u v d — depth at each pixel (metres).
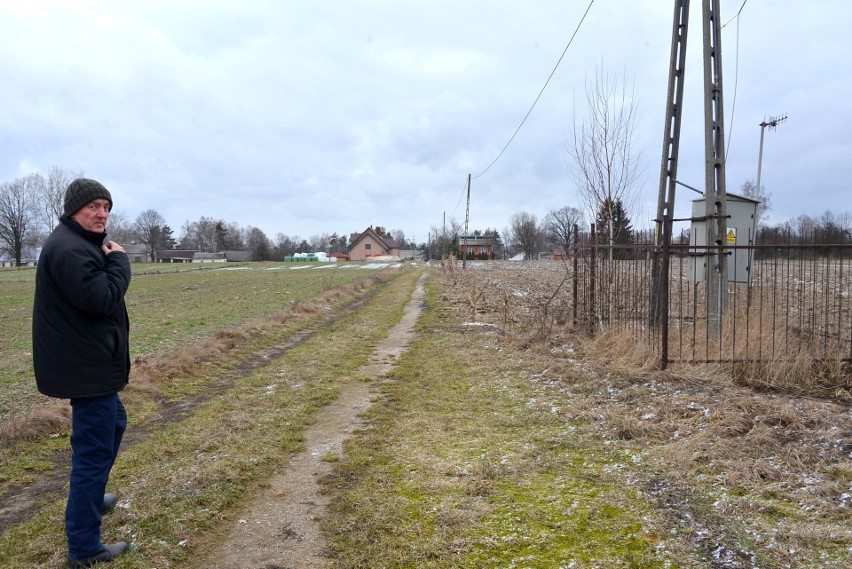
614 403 6.35
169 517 3.96
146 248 122.50
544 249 105.31
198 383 8.66
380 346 11.72
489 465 4.66
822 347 7.32
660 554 3.22
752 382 6.64
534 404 6.54
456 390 7.54
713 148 8.41
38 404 7.29
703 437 4.94
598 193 12.56
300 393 7.69
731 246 7.07
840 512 3.61
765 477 4.20
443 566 3.23
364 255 124.81
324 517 3.96
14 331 15.09
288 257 104.50
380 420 6.32
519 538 3.48
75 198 3.29
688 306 12.55
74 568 3.30
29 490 4.75
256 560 3.41
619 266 10.80
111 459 3.47
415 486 4.37
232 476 4.67
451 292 24.12
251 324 13.98
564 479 4.36
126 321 3.54
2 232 88.31
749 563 3.09
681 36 9.34
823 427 4.99
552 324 11.51
